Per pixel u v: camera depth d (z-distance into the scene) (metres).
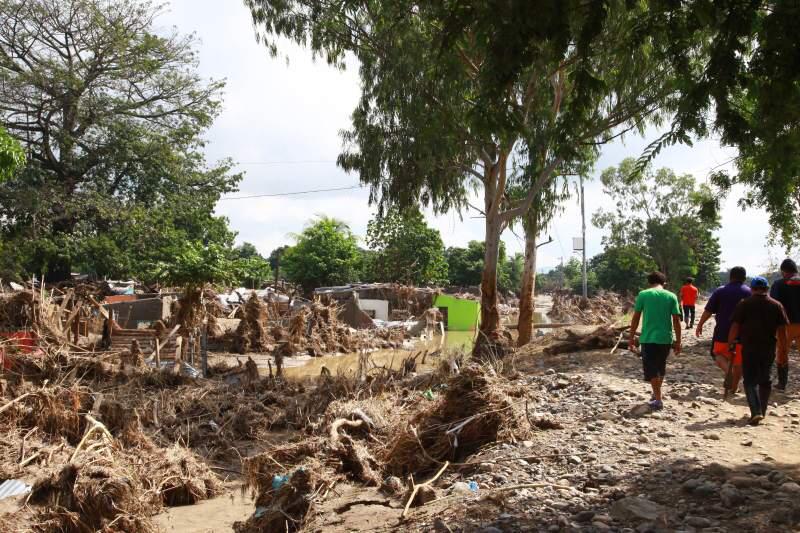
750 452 6.88
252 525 6.75
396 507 6.80
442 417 8.73
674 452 6.98
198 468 9.66
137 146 44.06
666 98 18.77
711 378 11.82
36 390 10.51
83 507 6.98
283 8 19.81
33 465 8.82
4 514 6.86
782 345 8.20
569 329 18.58
